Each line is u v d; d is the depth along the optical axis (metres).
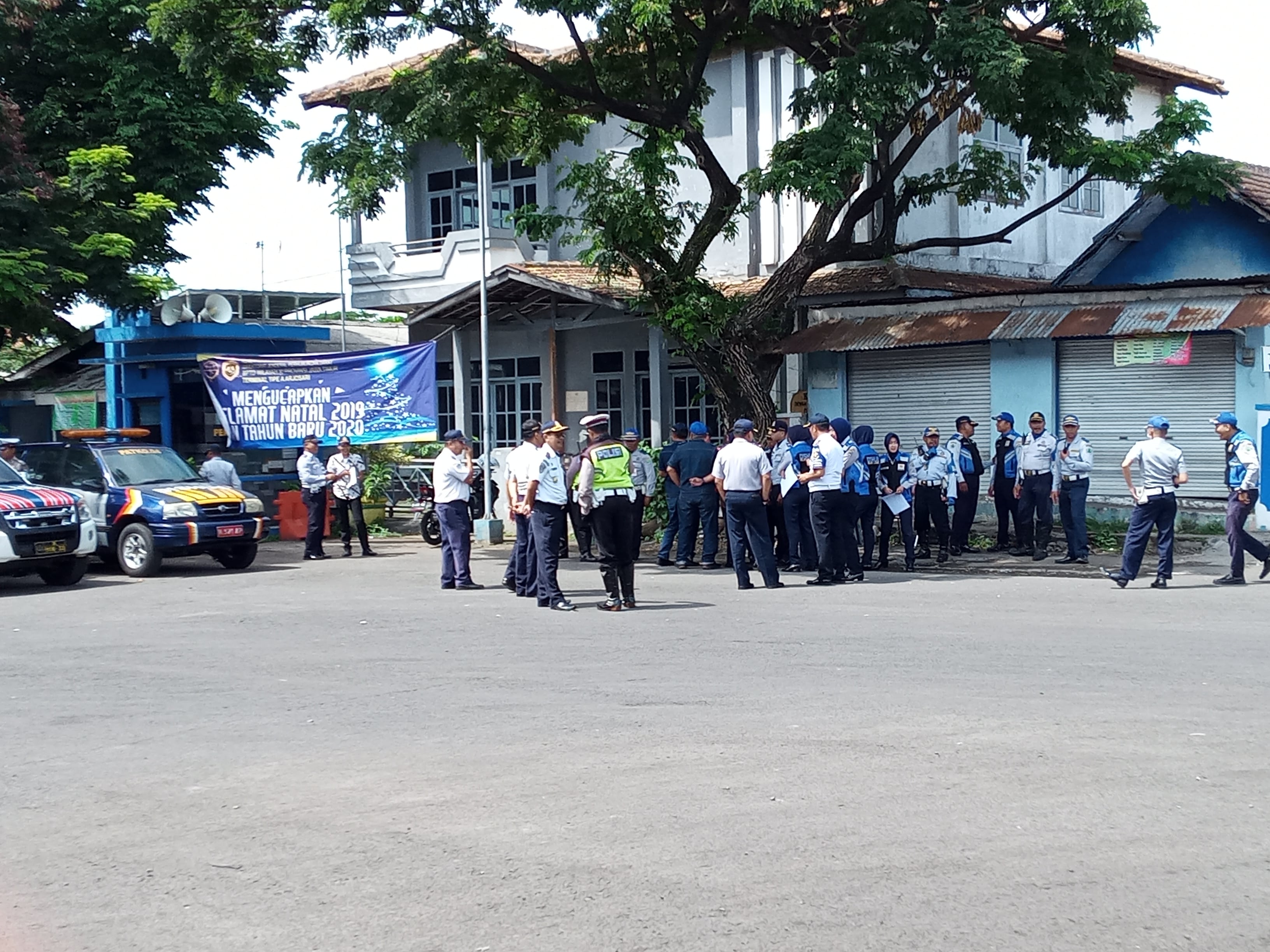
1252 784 6.50
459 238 27.08
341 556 21.52
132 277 23.58
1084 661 9.79
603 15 18.58
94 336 28.30
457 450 15.97
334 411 24.25
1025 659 9.91
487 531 22.16
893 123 19.06
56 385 31.28
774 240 24.84
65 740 8.07
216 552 19.50
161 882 5.49
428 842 5.87
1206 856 5.48
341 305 28.25
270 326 27.05
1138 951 4.55
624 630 11.88
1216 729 7.58
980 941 4.63
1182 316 18.31
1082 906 4.94
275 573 18.84
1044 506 17.78
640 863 5.50
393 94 19.56
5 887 5.48
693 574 17.19
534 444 14.91
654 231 19.02
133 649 11.70
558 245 27.86
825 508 15.42
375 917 5.01
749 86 25.12
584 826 6.02
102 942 4.86
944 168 22.47
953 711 8.15
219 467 21.50
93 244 22.73
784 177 17.05
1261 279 17.95
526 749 7.48
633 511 13.53
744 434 15.15
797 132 20.19
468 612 13.59
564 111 21.11
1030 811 6.10
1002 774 6.71
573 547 21.14
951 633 11.30
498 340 28.27
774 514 17.95
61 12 25.98
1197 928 4.73
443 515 15.97
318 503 21.09
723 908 4.98
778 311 20.31
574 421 27.19
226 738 8.00
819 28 19.20
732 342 20.34
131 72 25.89
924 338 20.56
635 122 24.44
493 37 18.91
